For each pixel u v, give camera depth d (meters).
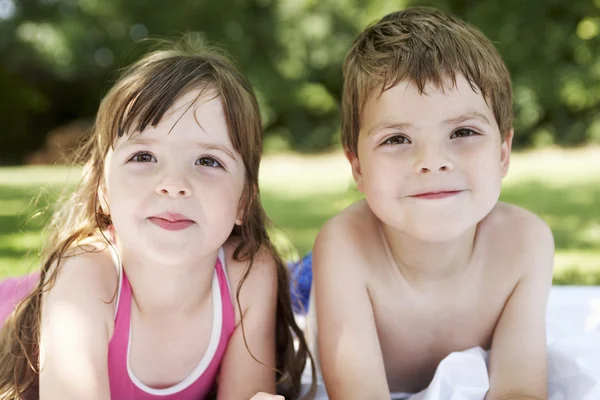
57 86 12.74
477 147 1.35
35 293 1.45
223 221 1.35
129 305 1.39
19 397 1.49
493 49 1.49
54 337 1.32
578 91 11.53
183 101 1.34
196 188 1.31
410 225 1.36
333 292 1.48
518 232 1.55
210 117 1.35
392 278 1.51
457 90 1.34
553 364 1.55
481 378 1.44
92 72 12.59
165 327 1.43
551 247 1.57
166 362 1.46
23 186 7.43
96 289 1.35
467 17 12.02
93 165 1.47
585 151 11.34
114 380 1.43
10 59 12.02
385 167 1.36
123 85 1.39
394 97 1.35
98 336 1.33
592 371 1.44
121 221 1.33
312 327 1.73
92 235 1.47
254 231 1.55
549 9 11.84
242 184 1.43
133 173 1.32
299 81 12.72
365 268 1.50
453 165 1.33
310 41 12.48
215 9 12.29
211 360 1.49
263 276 1.53
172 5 12.17
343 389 1.43
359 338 1.45
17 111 12.15
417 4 11.95
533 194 6.89
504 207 1.61
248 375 1.50
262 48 12.72
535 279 1.52
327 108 12.77
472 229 1.47
